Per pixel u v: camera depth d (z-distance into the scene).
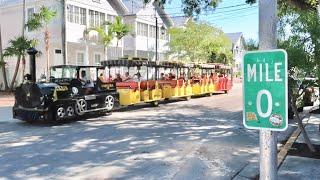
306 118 15.41
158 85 21.47
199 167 8.19
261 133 3.10
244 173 7.71
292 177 7.06
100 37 32.38
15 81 30.77
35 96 14.14
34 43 28.03
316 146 9.71
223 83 30.48
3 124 14.57
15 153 9.52
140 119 15.66
